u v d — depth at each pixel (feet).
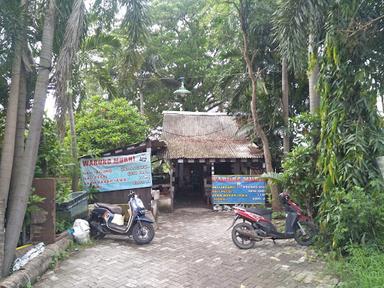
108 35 30.50
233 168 47.11
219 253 20.39
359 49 18.88
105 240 23.66
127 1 20.15
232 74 38.86
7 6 15.60
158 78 65.41
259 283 15.57
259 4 32.12
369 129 18.54
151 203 32.55
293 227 21.34
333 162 18.69
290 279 15.88
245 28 33.45
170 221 31.63
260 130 34.94
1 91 18.47
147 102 74.90
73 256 19.75
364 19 18.84
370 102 18.57
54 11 17.06
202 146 43.01
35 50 18.61
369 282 12.46
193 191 54.80
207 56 69.15
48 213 19.79
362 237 16.85
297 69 21.06
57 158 23.49
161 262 18.72
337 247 17.62
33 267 15.83
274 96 36.99
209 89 70.64
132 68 22.29
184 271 17.30
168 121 50.31
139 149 33.06
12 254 15.44
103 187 32.42
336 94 19.27
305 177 22.22
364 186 18.12
